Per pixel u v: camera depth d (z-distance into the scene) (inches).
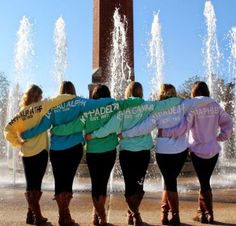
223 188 436.1
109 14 750.5
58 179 240.5
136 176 243.0
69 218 240.5
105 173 241.4
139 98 246.2
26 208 298.4
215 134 254.7
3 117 1614.2
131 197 241.9
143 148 243.1
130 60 738.2
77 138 240.7
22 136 246.1
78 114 239.8
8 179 542.9
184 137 246.8
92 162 241.1
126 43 740.0
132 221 243.6
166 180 244.4
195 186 444.8
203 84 260.5
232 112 1330.0
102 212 240.7
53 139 241.3
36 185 245.0
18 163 646.5
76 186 450.9
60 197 239.0
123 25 745.6
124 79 727.1
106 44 743.7
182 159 244.7
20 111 243.8
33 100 248.4
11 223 244.8
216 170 666.2
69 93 250.1
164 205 245.3
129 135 241.8
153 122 242.4
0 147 1289.4
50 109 241.4
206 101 252.8
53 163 240.7
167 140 243.8
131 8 754.2
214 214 276.5
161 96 251.6
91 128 239.3
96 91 251.6
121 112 241.3
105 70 733.9
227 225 241.6
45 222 248.7
